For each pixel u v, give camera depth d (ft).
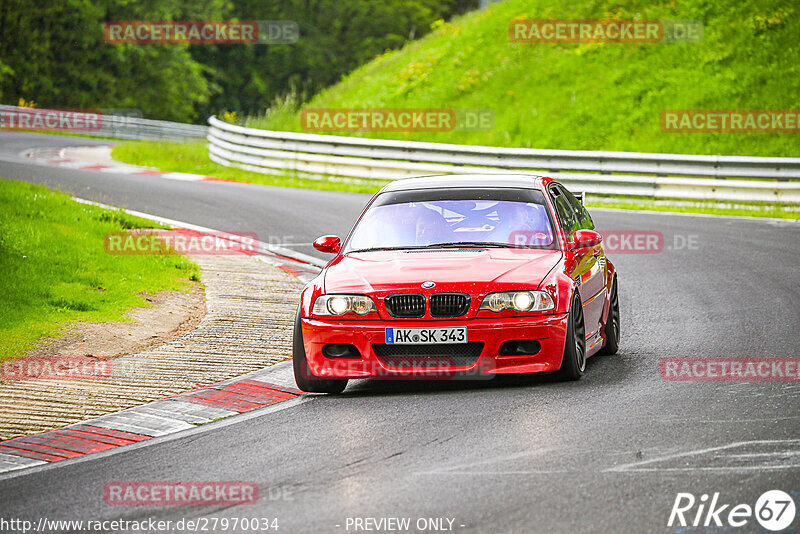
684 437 72.90
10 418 86.07
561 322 90.74
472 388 92.94
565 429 76.18
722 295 139.95
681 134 313.53
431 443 73.87
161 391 94.53
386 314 90.17
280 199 260.21
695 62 342.64
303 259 176.65
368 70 449.06
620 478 63.82
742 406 81.76
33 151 382.01
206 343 114.83
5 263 140.26
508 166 283.38
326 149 314.96
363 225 104.53
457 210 104.01
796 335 111.65
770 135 303.89
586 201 269.85
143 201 245.65
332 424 81.51
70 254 153.69
